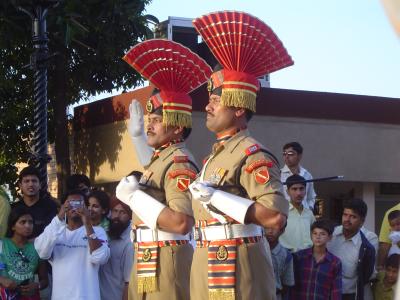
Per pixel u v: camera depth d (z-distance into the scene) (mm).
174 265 4559
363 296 6203
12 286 5824
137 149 5160
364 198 10680
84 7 10969
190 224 4293
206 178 4008
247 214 3701
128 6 11375
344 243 6262
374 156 10500
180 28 10781
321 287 5977
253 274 3902
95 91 12492
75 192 5891
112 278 6125
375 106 10570
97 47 11562
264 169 3752
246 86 3975
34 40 7281
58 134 11391
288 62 4062
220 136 4059
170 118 4582
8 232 6047
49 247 5797
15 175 12359
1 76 11531
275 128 9883
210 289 3926
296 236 6500
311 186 7285
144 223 4617
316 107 10172
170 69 4629
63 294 5777
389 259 6250
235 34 3949
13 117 11938
